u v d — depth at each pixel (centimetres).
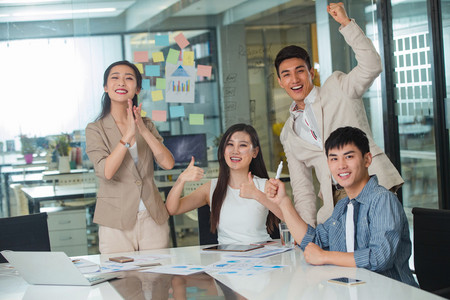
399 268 213
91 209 446
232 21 469
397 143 459
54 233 441
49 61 438
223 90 469
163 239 303
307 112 292
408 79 436
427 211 238
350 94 285
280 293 173
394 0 447
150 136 298
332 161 220
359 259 203
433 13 398
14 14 431
